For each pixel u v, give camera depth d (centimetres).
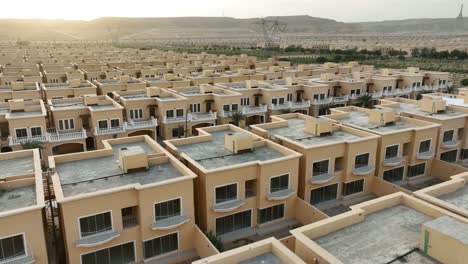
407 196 2752
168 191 3036
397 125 4812
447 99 6181
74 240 2806
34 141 5141
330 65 11431
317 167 3931
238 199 3462
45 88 7244
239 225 3569
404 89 8706
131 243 3034
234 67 11838
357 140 4022
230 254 2136
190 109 6638
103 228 2909
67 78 9275
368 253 2217
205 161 3619
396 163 4406
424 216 2612
